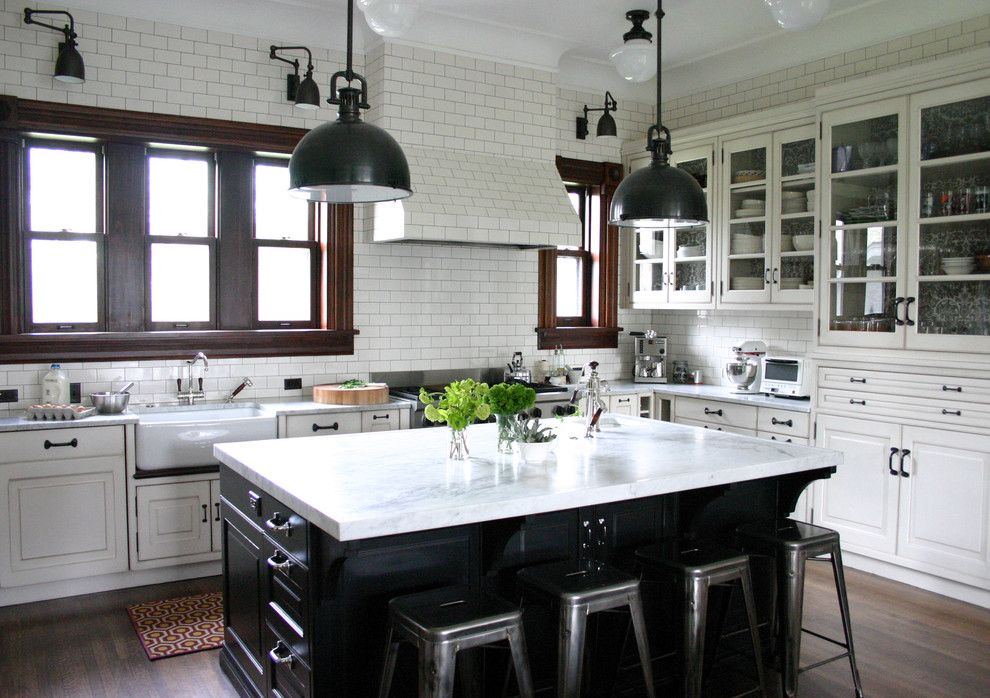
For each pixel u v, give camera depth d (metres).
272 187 5.15
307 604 2.49
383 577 2.57
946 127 4.15
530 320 6.03
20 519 3.94
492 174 5.25
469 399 2.97
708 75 6.00
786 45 5.42
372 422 4.80
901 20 4.78
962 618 3.95
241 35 4.82
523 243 5.22
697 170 5.85
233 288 4.98
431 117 5.13
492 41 5.30
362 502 2.38
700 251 5.84
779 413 5.06
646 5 4.84
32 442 3.93
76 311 4.60
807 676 3.32
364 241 5.28
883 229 4.45
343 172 2.53
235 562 3.24
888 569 4.51
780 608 3.01
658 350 6.40
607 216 6.38
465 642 2.22
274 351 5.02
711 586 3.25
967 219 4.05
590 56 5.88
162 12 4.58
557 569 2.66
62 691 3.18
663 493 2.76
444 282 5.62
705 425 5.59
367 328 5.34
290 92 4.93
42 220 4.50
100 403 4.32
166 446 4.22
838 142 4.66
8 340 4.28
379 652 2.59
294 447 3.30
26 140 4.45
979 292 4.04
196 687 3.23
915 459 4.32
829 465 3.26
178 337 4.71
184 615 3.92
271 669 2.83
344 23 5.02
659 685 3.15
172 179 4.84
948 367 4.17
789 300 5.19
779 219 5.24
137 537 4.21
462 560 2.71
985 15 4.42
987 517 4.02
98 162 4.63
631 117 6.46
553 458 3.07
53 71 4.34
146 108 4.58
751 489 3.44
